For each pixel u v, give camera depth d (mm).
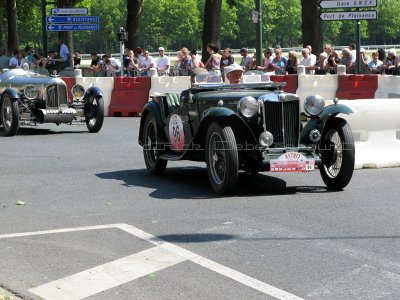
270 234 8711
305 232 8773
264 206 10227
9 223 9469
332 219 9406
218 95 11484
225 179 10773
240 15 137625
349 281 7008
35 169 13539
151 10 133375
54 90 19547
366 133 13305
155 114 12805
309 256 7805
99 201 10711
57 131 20156
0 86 20078
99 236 8742
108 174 12992
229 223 9266
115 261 7738
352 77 21938
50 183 12164
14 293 6848
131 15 37594
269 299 6578
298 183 11906
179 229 9000
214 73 12164
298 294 6688
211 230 8938
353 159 11039
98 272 7391
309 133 11227
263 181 12109
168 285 6980
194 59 28484
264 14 137125
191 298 6633
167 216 9703
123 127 21016
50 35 119438
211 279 7129
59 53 32125
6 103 19047
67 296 6738
